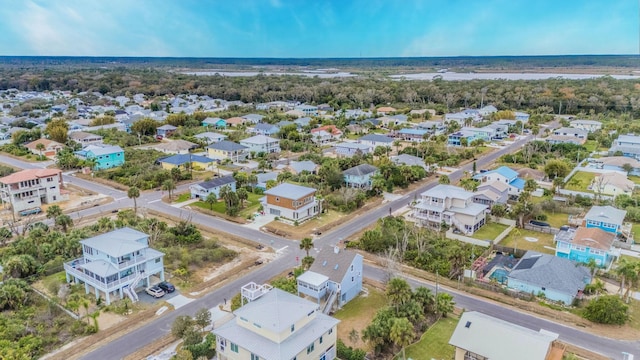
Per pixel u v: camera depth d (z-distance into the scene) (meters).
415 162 105.75
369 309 48.97
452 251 55.75
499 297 50.69
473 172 103.88
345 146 122.44
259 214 78.25
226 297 50.84
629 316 46.34
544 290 50.44
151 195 89.38
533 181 83.25
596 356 40.00
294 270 54.81
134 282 50.56
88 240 53.31
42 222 69.88
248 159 119.69
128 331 44.03
